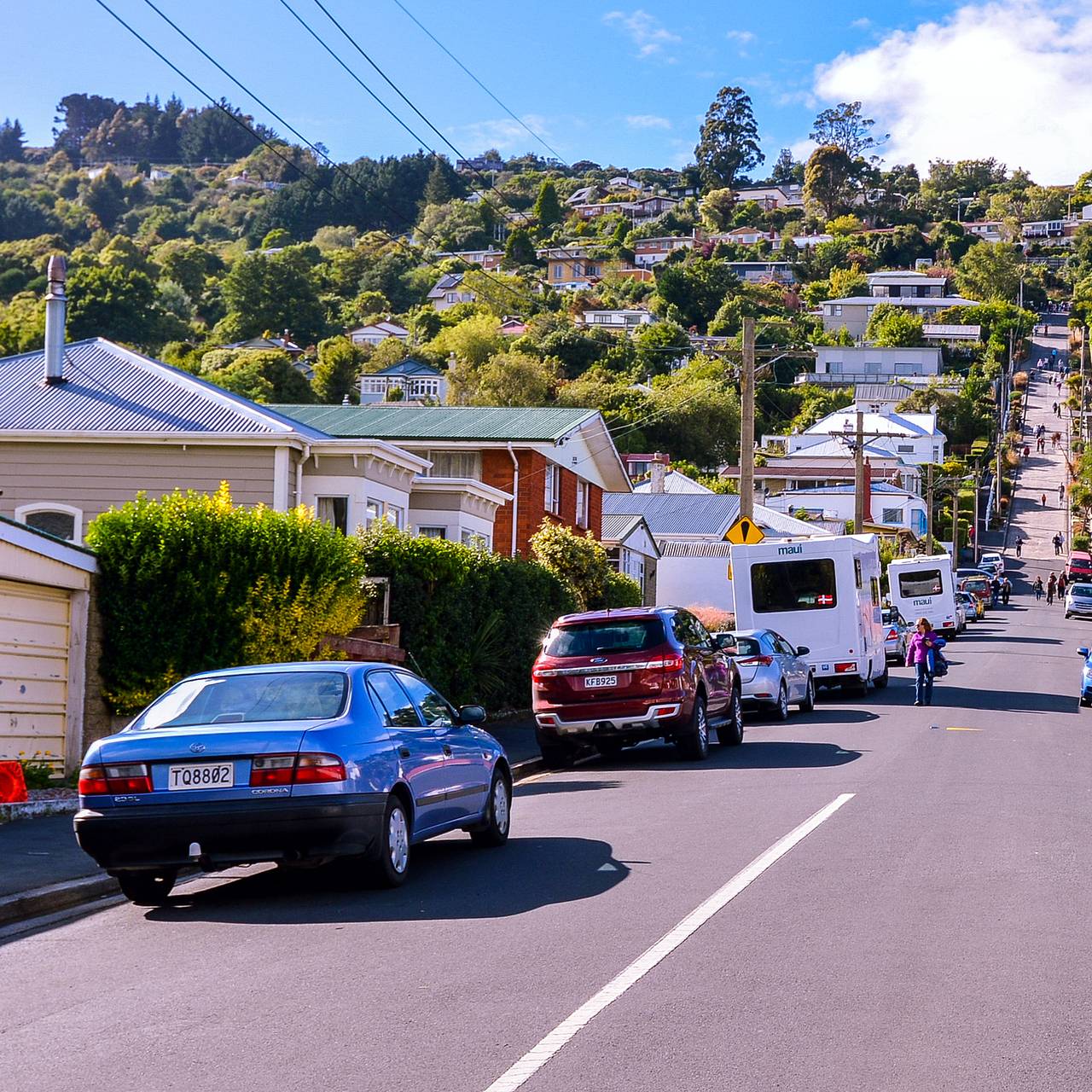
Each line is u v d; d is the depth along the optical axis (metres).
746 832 13.03
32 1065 6.52
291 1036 6.87
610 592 35.81
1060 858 11.62
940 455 136.00
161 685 18.00
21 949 9.24
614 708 20.08
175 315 153.38
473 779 12.52
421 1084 6.07
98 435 27.69
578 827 14.00
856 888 10.35
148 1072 6.36
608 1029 6.86
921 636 30.28
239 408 28.75
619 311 189.50
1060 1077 6.12
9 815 14.34
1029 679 38.22
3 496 28.19
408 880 11.27
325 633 19.53
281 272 158.88
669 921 9.31
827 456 119.06
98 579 17.95
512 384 117.50
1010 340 195.62
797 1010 7.17
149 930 9.79
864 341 191.75
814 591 32.62
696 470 107.88
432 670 23.28
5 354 99.81
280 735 10.27
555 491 44.09
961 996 7.45
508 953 8.52
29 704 16.84
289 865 11.35
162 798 10.20
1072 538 125.44
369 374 132.88
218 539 18.28
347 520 29.12
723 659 22.47
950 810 14.27
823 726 25.52
